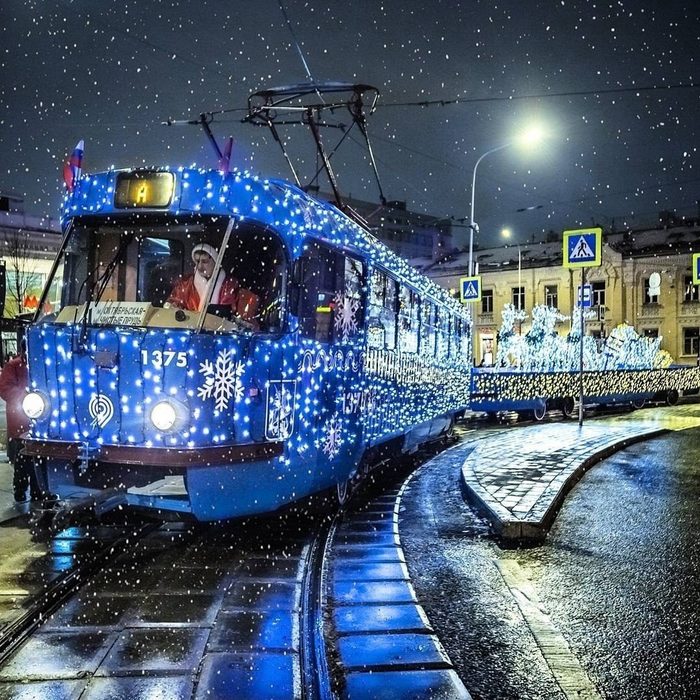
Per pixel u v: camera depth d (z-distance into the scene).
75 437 6.30
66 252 6.91
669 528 8.11
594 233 17.88
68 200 6.97
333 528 7.98
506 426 23.09
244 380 6.34
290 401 6.97
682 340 49.31
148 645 4.57
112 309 6.43
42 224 31.83
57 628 4.83
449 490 10.61
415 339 12.12
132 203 6.66
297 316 7.06
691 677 4.27
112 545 6.89
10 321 7.96
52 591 5.52
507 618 5.25
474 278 27.30
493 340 55.44
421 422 12.90
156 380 6.04
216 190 6.59
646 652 4.64
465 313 18.44
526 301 54.50
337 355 8.11
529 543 7.46
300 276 7.09
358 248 8.73
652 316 50.28
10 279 30.05
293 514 8.51
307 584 5.84
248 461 6.39
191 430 6.02
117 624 4.91
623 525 8.25
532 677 4.26
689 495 10.09
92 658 4.38
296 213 7.12
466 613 5.36
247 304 6.66
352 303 8.59
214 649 4.53
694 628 5.06
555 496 9.14
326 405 7.82
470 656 4.57
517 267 54.88
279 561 6.52
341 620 5.11
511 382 23.70
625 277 51.16
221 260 6.34
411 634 4.85
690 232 51.81
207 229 6.57
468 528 8.11
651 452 15.12
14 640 4.59
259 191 6.75
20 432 8.29
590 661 4.50
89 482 6.70
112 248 6.77
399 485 11.22
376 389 9.64
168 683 4.07
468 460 12.68
